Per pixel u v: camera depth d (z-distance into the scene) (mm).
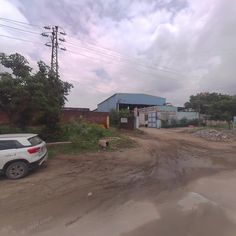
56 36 32594
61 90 18609
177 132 34750
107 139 19719
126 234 5078
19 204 6992
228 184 8633
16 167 9867
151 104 60875
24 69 15547
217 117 46375
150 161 13211
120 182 9078
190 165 12195
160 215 5965
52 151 15234
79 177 9859
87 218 5941
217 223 5488
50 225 5625
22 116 15992
